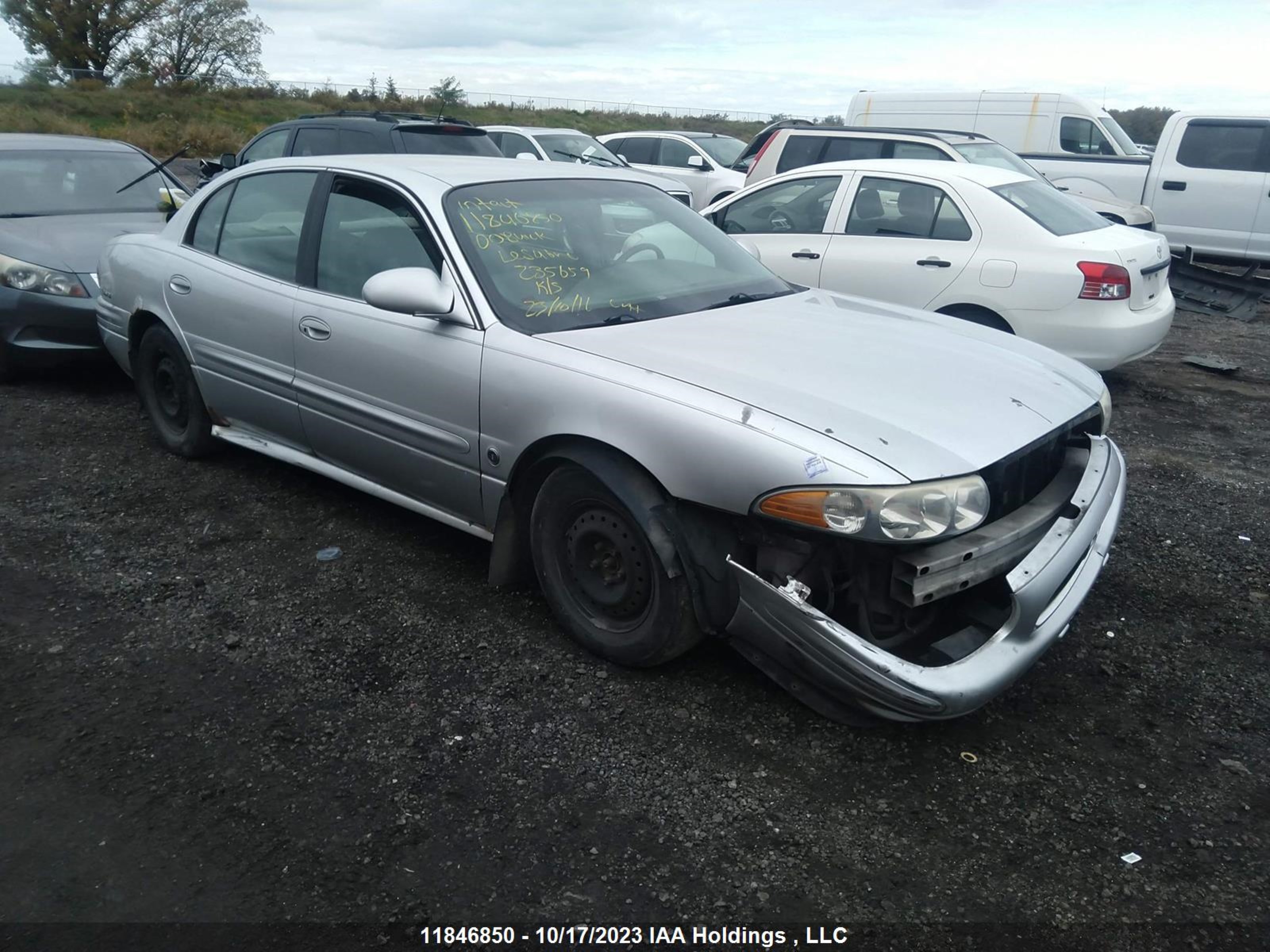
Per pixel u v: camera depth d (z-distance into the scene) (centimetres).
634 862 246
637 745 291
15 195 705
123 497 471
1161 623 369
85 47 5172
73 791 268
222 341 453
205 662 332
